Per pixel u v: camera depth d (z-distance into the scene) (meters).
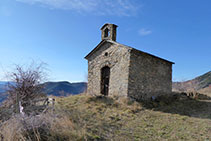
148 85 10.54
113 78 10.40
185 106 9.55
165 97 11.12
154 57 11.09
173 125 6.18
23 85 6.55
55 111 5.88
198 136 5.20
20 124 4.11
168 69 12.73
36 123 4.30
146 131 5.50
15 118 4.44
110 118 6.44
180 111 8.41
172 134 5.33
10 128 3.91
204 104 10.21
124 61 9.70
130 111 7.54
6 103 6.43
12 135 3.67
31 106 6.28
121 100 8.86
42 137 4.01
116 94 9.83
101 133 4.96
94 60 12.29
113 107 8.05
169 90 12.64
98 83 11.52
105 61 11.25
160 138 5.00
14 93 6.43
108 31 11.78
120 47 10.18
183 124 6.31
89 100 8.99
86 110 7.19
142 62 10.27
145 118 6.86
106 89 11.14
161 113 7.79
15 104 5.92
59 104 7.83
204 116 7.51
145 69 10.44
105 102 8.81
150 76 10.80
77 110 6.93
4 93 6.37
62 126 4.59
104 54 11.45
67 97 10.27
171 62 12.59
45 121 4.53
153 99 10.45
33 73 6.89
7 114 5.42
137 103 8.77
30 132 4.04
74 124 5.06
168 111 8.26
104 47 11.57
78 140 4.17
